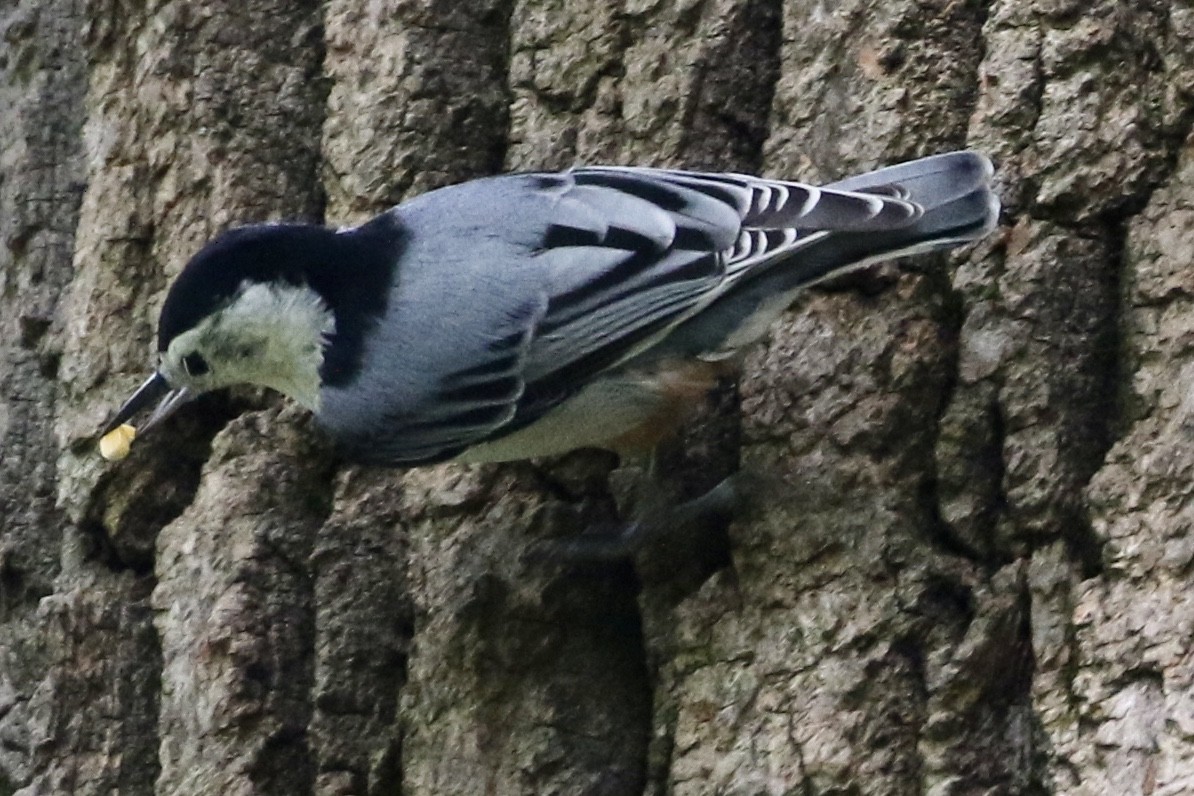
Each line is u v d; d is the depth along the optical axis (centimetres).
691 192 672
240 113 786
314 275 704
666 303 668
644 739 668
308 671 702
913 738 607
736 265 657
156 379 731
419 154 756
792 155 709
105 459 754
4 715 766
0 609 793
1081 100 659
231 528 718
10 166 848
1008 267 657
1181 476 597
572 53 751
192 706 698
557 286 679
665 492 705
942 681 611
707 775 628
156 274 783
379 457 705
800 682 623
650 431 704
